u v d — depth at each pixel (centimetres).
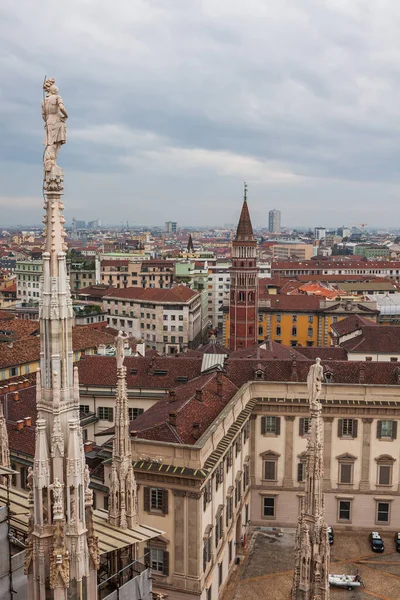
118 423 3538
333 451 7675
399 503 7650
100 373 8819
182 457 5594
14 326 11931
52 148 2147
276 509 7806
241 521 7269
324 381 7744
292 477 7744
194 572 5591
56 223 2186
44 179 2167
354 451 7650
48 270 2173
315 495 3344
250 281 14862
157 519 5691
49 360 2181
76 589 2184
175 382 8575
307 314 16812
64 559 2139
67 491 2155
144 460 5731
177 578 5650
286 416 7669
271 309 16888
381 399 7512
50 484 2164
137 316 19600
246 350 10094
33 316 18512
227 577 6625
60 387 2180
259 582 6588
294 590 3412
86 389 8662
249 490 7756
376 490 7662
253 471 7794
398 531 7675
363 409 7531
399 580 6644
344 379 7825
